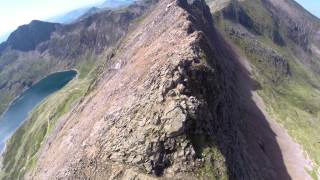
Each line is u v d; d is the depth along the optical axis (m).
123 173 48.84
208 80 58.09
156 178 46.31
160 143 48.25
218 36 164.12
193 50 60.69
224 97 65.50
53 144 103.06
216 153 48.72
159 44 75.81
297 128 126.62
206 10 167.88
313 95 183.25
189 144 47.75
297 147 108.69
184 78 54.09
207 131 50.47
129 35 136.75
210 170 46.56
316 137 124.12
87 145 61.78
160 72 57.28
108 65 119.38
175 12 95.25
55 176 71.12
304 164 97.62
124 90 67.69
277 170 83.88
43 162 100.12
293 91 180.25
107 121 61.19
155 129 49.84
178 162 46.88
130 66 82.44
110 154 53.16
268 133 107.88
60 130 112.06
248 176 57.56
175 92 52.56
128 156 50.28
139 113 54.12
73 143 76.94
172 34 74.81
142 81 60.88
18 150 196.50
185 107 50.19
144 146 49.16
